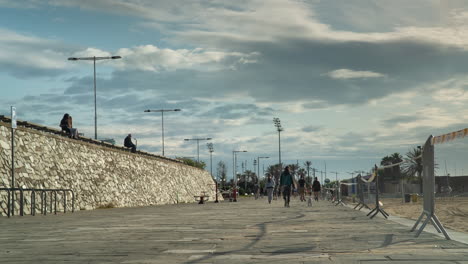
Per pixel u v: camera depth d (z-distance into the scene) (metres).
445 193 39.03
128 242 9.36
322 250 7.76
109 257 7.35
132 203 40.53
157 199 48.50
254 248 8.13
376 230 11.18
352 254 7.27
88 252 7.94
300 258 6.94
